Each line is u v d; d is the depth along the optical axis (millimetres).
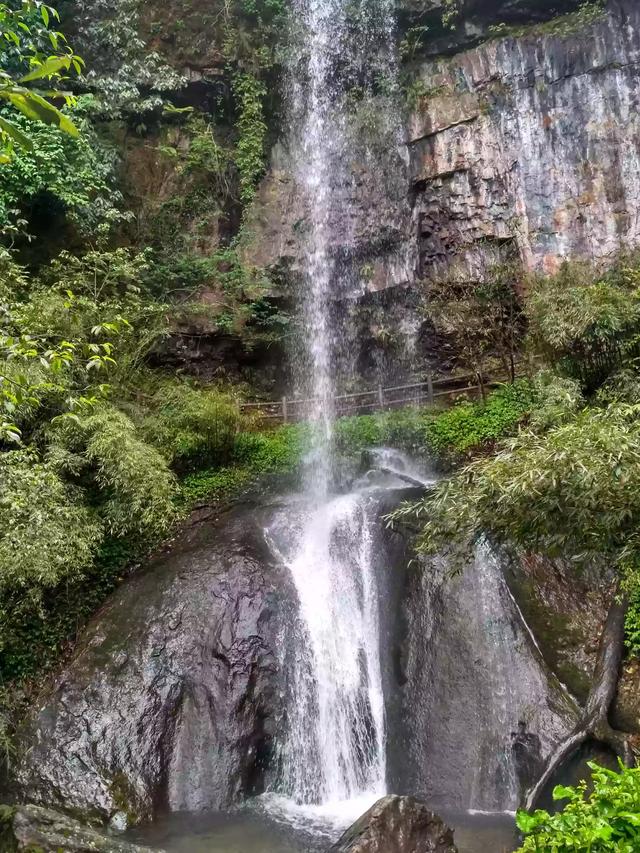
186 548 10641
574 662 8430
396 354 16000
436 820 5969
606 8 14234
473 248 14922
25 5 4098
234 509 11891
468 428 12914
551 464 4625
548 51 14562
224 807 7648
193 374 15195
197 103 16406
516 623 8750
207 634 8938
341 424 14406
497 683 8195
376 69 16438
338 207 16297
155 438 11492
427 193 15672
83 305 10859
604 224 13586
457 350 14977
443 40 16000
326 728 8734
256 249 15703
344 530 10570
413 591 9266
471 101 15312
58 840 5785
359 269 16031
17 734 7949
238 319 15312
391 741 8273
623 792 3234
